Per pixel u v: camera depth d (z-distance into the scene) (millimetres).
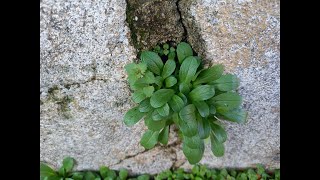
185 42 270
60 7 252
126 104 294
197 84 268
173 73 273
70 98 288
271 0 256
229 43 269
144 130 309
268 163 333
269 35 267
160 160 331
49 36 261
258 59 275
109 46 268
